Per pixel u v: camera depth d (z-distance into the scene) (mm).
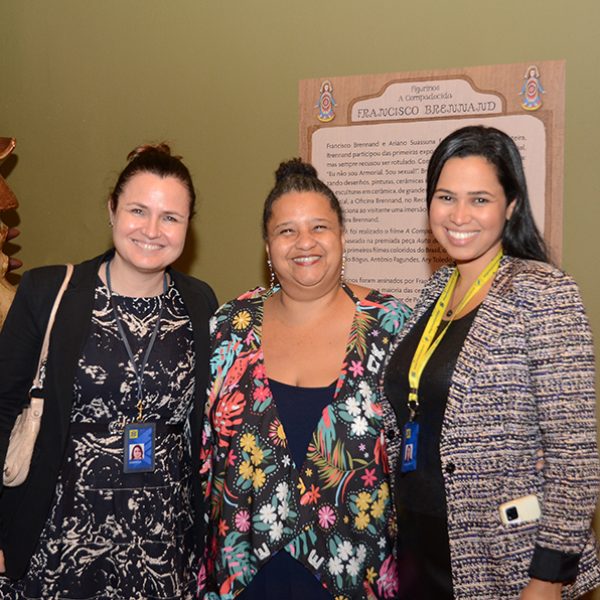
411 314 2033
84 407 1948
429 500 1730
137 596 1935
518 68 2863
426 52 3006
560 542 1535
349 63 3139
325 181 3211
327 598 1916
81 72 3633
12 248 3850
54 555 1907
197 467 2098
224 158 3385
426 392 1748
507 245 1794
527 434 1621
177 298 2141
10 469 1930
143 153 2064
